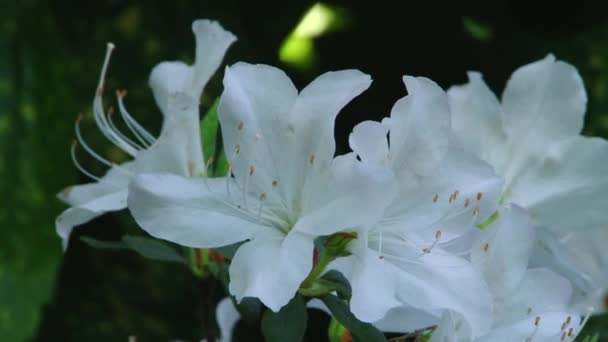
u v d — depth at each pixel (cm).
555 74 69
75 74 90
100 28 91
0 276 86
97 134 89
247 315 61
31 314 86
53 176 88
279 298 59
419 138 60
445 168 61
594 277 71
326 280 61
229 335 71
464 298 60
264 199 61
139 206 60
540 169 69
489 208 61
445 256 61
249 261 60
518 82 69
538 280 62
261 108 61
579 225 69
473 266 62
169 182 60
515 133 69
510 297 62
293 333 60
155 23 91
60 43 89
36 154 88
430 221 61
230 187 61
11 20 88
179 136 64
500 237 62
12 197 87
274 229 61
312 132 61
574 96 69
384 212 61
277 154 61
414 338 64
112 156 89
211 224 60
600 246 71
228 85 61
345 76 60
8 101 87
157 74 66
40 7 88
